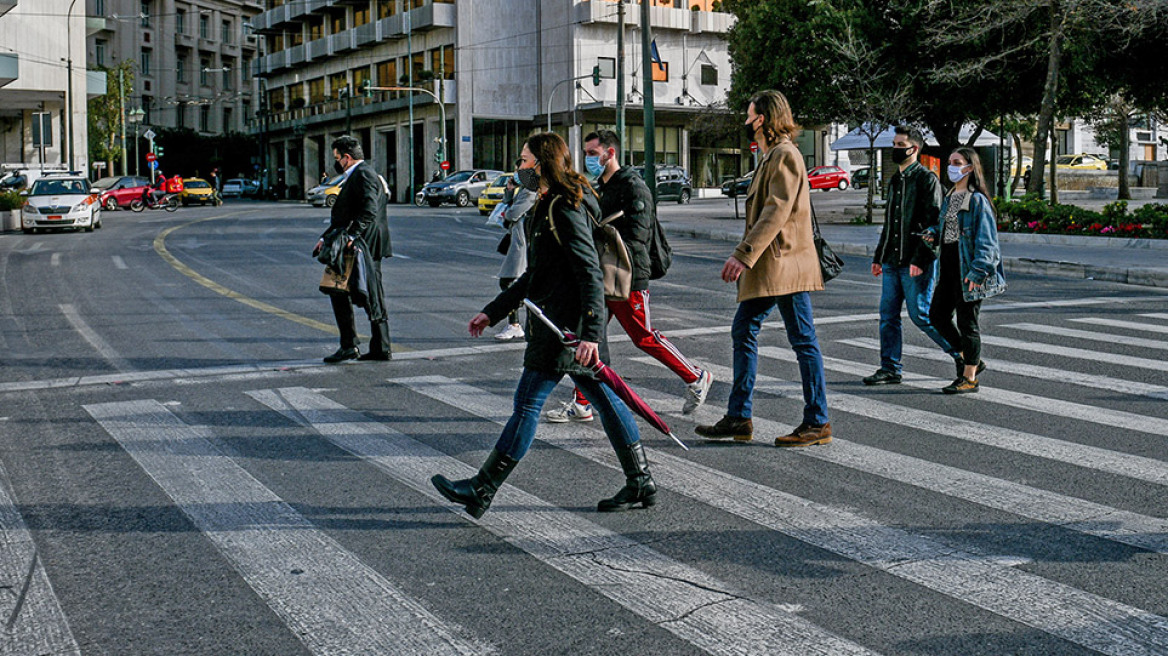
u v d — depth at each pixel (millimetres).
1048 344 10156
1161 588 4098
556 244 4957
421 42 63188
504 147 62062
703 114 58375
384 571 4344
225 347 10250
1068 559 4430
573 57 58719
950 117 30953
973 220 7734
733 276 6164
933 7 26609
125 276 16641
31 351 10070
